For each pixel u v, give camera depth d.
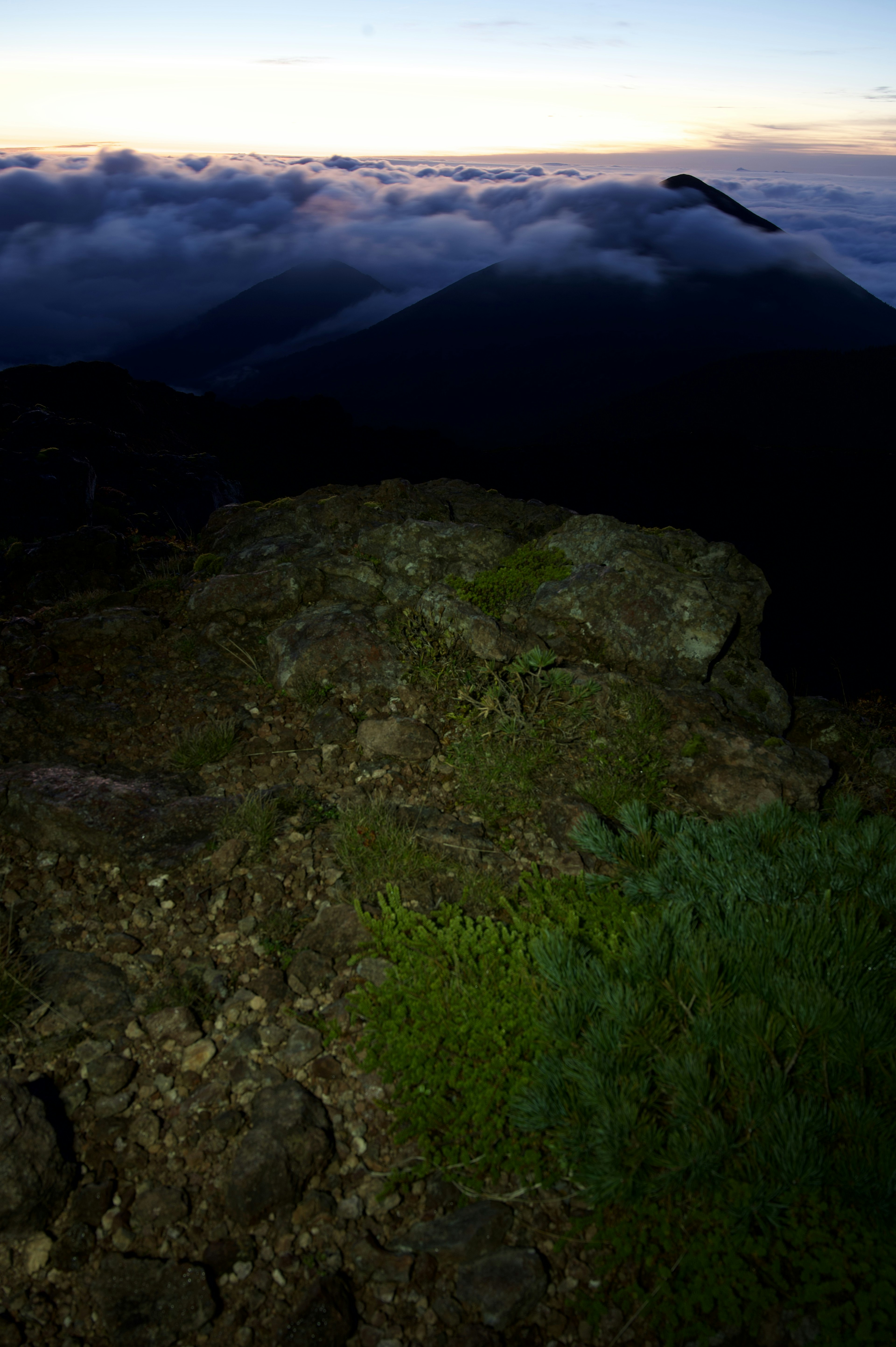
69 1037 4.03
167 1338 2.91
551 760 6.01
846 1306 2.77
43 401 42.81
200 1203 3.36
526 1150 3.43
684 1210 3.13
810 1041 3.46
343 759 6.12
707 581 7.82
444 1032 3.82
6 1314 3.03
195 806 5.48
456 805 5.74
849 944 3.84
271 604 7.57
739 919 4.07
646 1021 3.55
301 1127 3.47
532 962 4.17
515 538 9.39
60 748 6.21
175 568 9.67
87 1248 3.22
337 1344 2.85
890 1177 2.89
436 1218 3.27
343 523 9.12
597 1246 3.09
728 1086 3.37
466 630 6.90
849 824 4.87
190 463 24.75
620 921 4.49
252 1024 4.11
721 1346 2.81
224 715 6.60
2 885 4.96
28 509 17.58
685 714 6.38
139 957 4.52
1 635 7.67
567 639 7.31
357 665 6.75
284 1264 3.14
